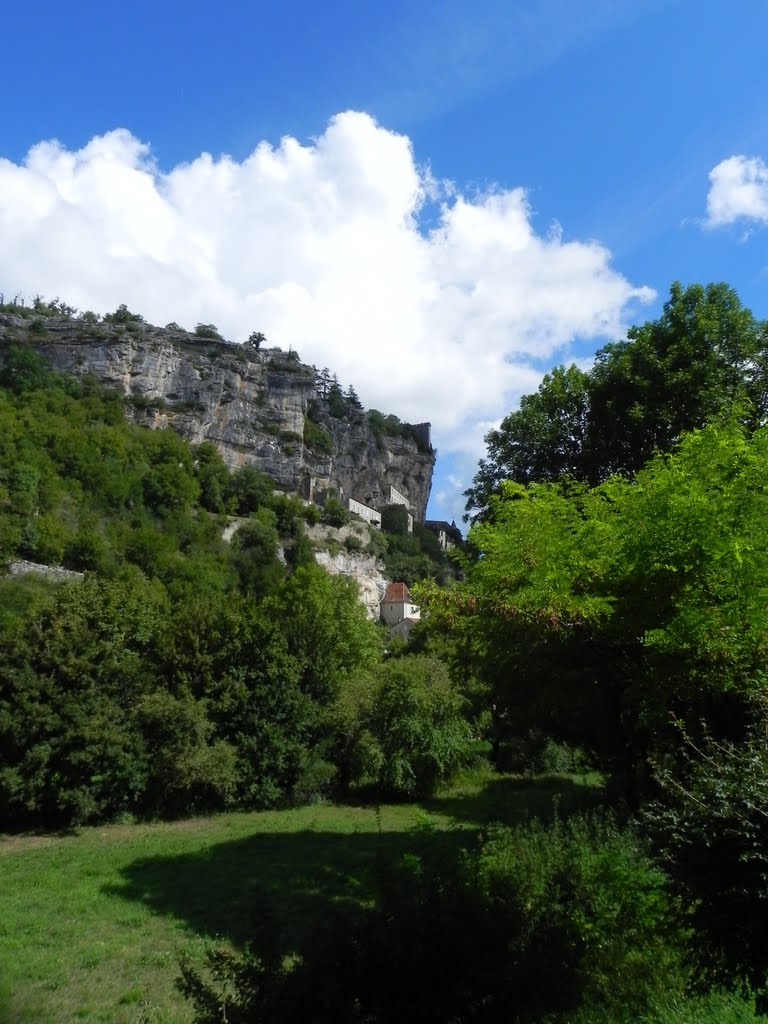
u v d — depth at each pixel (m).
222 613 25.78
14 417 81.81
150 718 21.70
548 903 5.46
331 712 25.88
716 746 5.11
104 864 15.09
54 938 9.95
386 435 157.25
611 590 9.70
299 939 9.30
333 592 41.53
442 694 26.97
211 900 11.99
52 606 22.70
